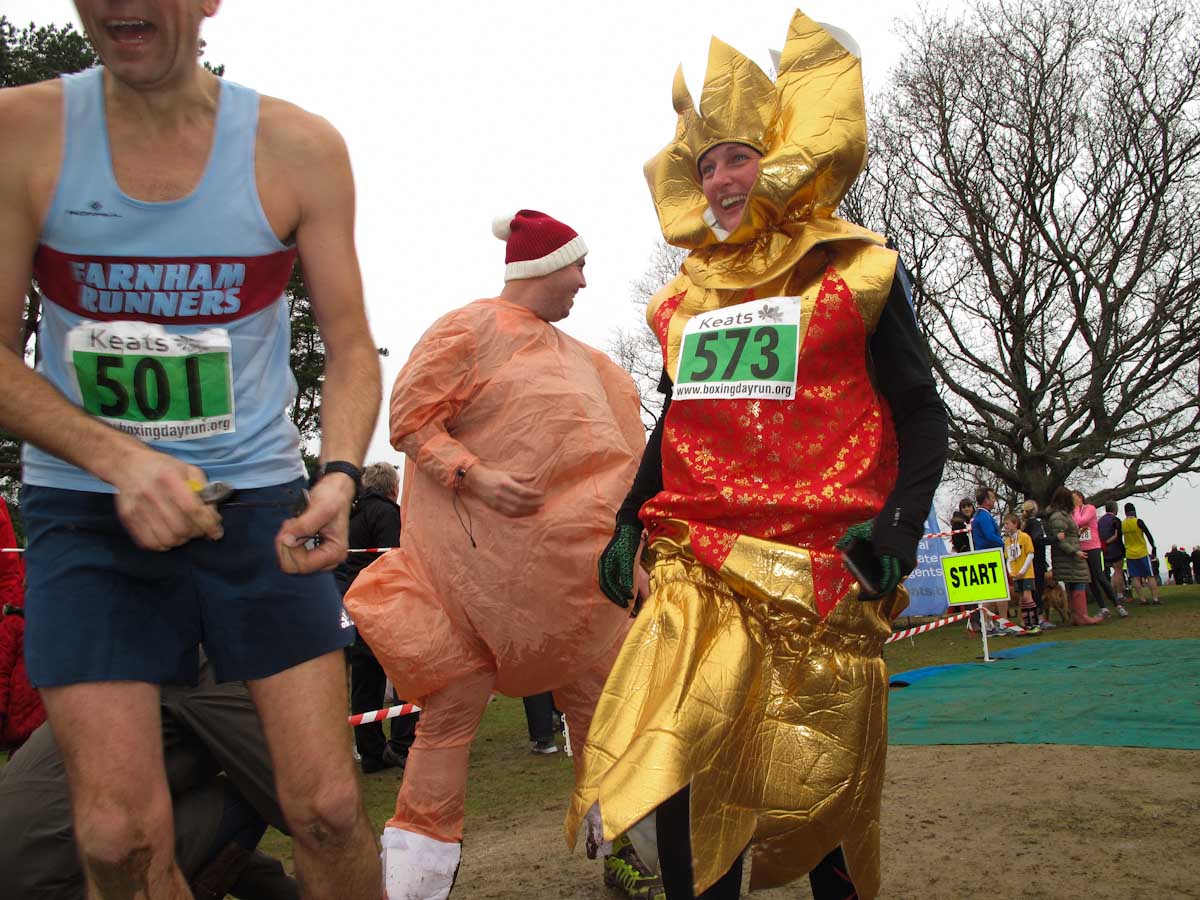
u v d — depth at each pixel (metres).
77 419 1.87
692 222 2.76
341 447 2.15
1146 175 23.64
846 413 2.50
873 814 2.43
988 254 24.09
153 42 1.88
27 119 1.97
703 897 2.26
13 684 4.69
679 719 2.25
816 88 2.64
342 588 6.43
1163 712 6.16
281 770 2.15
